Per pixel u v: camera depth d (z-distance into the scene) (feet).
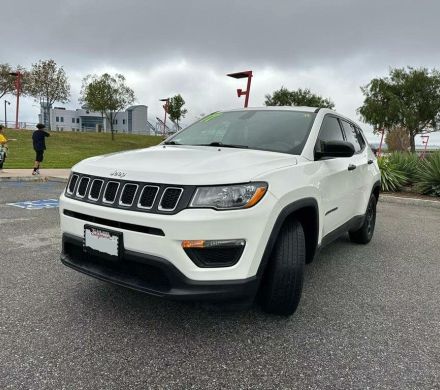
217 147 12.19
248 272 8.93
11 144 91.04
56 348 9.02
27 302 11.28
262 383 8.07
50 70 153.07
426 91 111.65
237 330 10.09
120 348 9.11
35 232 19.15
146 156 10.62
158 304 11.35
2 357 8.59
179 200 8.64
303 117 13.42
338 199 13.35
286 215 9.62
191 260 8.64
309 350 9.31
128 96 144.25
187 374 8.27
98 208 9.43
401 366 8.79
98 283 12.74
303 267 10.14
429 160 41.57
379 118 114.21
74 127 294.66
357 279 14.24
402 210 31.58
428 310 11.78
